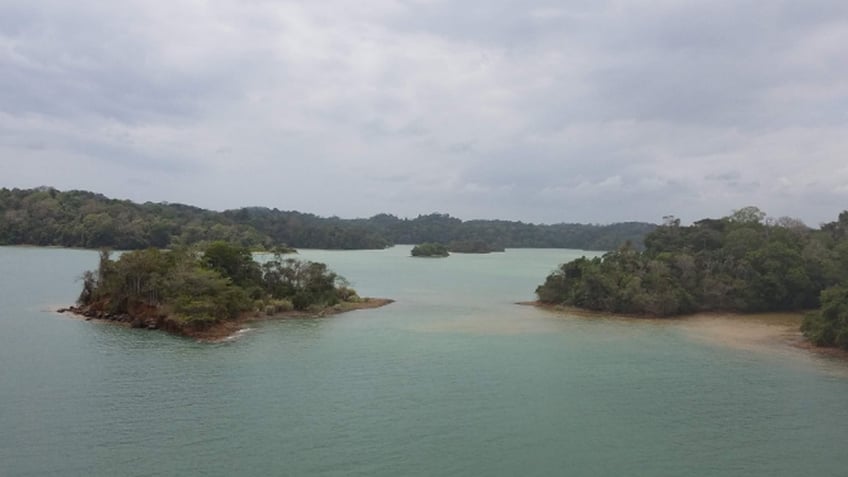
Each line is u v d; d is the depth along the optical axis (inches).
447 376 2379.4
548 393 2180.1
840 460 1625.2
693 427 1856.5
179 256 3681.1
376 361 2608.3
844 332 2957.7
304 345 2920.8
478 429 1806.1
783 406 2066.9
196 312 3132.4
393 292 5669.3
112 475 1440.7
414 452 1626.5
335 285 5108.3
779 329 3713.1
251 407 1942.7
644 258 4820.4
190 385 2165.4
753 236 5128.0
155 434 1695.4
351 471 1503.4
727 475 1530.5
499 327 3612.2
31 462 1498.5
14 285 4881.9
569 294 4576.8
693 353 2913.4
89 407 1899.6
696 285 4466.0
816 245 5078.7
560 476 1505.9
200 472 1470.2
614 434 1788.9
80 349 2672.2
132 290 3410.4
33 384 2116.1
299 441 1676.9
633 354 2869.1
